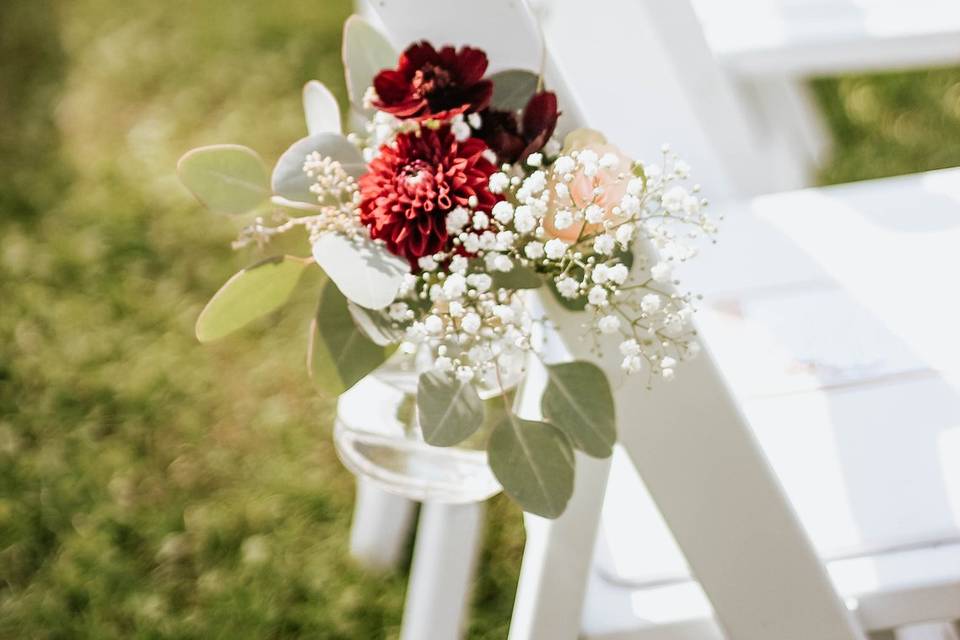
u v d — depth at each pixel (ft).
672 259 3.00
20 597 5.20
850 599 3.35
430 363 3.30
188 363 6.17
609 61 4.30
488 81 3.02
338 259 2.99
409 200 2.95
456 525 3.79
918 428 3.55
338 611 5.02
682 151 4.49
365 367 3.12
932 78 7.32
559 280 2.98
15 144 7.49
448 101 3.04
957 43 4.32
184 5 8.52
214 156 3.12
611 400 3.09
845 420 3.59
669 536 3.47
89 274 6.59
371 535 5.05
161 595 5.17
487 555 5.23
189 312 6.41
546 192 2.94
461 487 3.39
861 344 3.74
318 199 3.07
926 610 3.37
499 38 3.09
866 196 4.13
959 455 3.49
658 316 3.09
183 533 5.41
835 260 3.95
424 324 3.04
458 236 3.01
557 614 3.34
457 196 2.97
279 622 5.03
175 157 7.32
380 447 3.38
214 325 3.14
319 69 7.86
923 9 4.38
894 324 3.77
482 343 3.07
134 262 6.65
